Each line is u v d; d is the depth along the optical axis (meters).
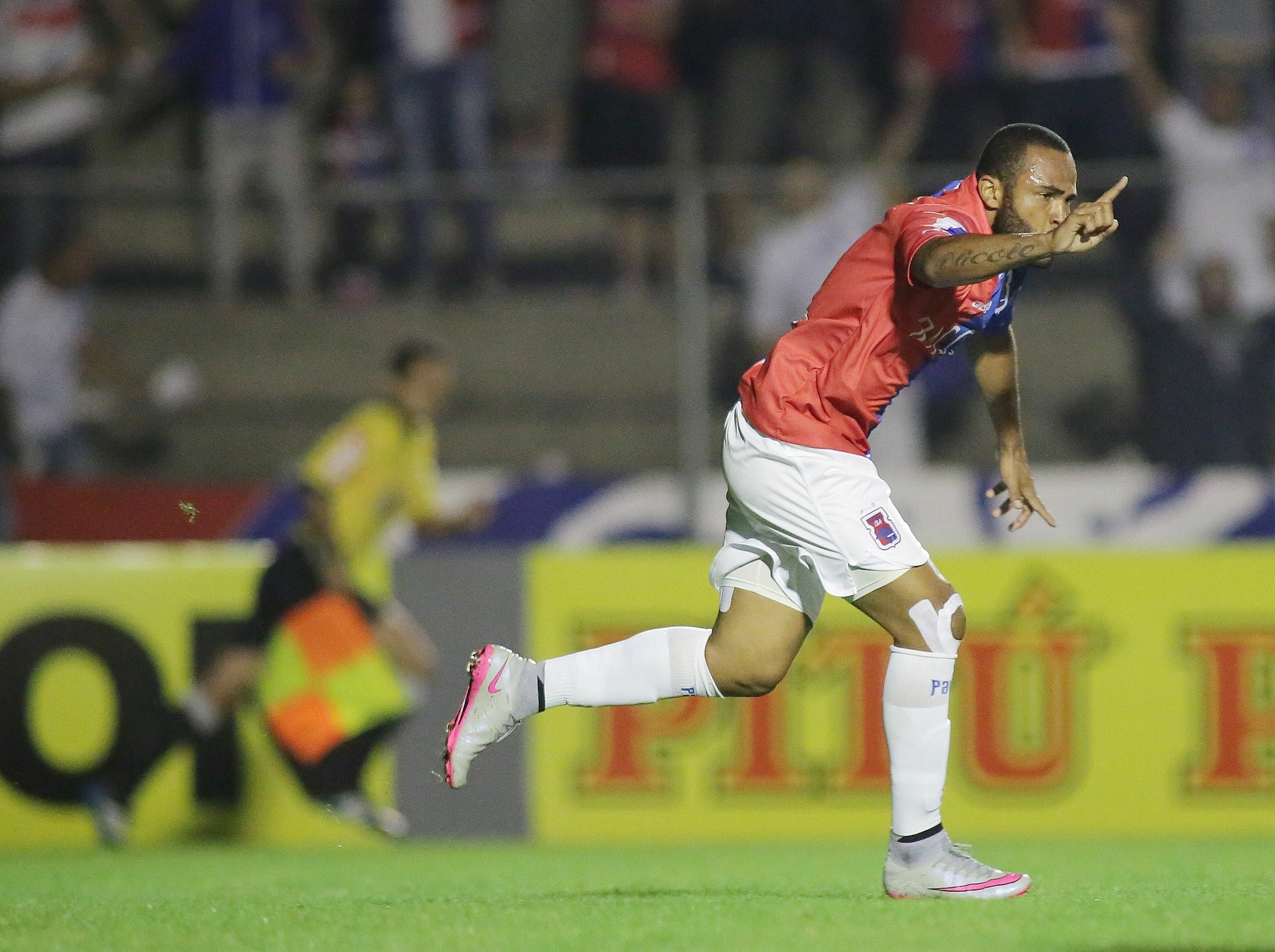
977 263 13.05
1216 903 14.65
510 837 26.64
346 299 35.59
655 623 27.12
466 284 35.62
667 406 35.16
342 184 39.31
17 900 17.30
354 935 12.98
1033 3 40.25
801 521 14.44
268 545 32.94
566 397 35.28
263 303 35.41
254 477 34.69
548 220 36.44
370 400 35.25
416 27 39.06
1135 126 39.69
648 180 33.66
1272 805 26.98
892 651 14.66
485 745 15.19
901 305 14.27
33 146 41.91
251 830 26.55
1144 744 26.98
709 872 20.36
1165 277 33.75
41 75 42.16
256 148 39.59
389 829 26.58
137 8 42.31
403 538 33.00
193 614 26.69
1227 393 33.44
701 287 32.91
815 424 14.47
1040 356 34.38
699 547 28.19
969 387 33.56
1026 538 32.72
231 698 26.64
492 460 35.16
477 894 16.84
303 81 40.00
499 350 35.44
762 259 33.25
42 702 26.22
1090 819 26.91
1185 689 27.06
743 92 40.06
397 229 35.66
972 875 14.80
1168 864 21.02
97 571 26.52
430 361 32.72
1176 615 27.14
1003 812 26.88
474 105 39.19
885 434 33.50
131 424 34.31
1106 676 27.03
